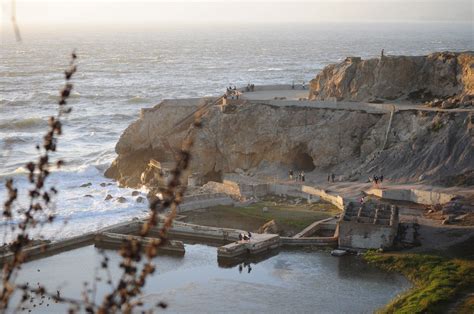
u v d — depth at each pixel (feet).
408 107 267.80
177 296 166.91
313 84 313.53
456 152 240.12
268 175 271.90
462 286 166.61
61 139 392.68
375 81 291.58
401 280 177.06
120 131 419.54
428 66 289.94
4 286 43.06
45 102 525.34
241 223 226.38
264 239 201.05
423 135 250.37
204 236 213.66
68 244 203.41
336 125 271.28
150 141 301.63
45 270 183.83
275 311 159.43
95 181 297.74
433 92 286.87
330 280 177.58
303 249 201.87
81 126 432.25
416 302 158.71
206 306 161.68
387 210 205.46
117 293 40.63
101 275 179.11
